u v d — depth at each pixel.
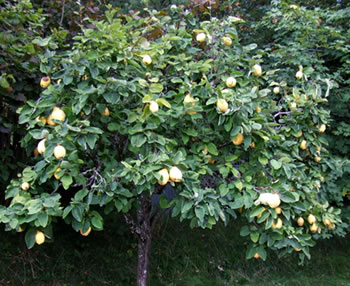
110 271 4.25
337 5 5.08
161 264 4.51
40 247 4.27
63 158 2.03
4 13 2.89
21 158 3.84
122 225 4.98
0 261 3.92
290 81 4.06
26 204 1.94
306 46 4.20
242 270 4.67
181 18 3.11
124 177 2.13
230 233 5.37
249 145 2.27
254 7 6.59
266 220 2.20
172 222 5.33
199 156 2.39
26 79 3.17
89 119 2.28
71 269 4.15
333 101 4.45
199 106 2.12
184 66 2.41
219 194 2.36
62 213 2.07
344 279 4.63
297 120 2.71
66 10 3.80
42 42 2.32
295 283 4.41
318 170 3.02
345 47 4.44
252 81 2.69
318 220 2.68
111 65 2.14
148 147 2.06
